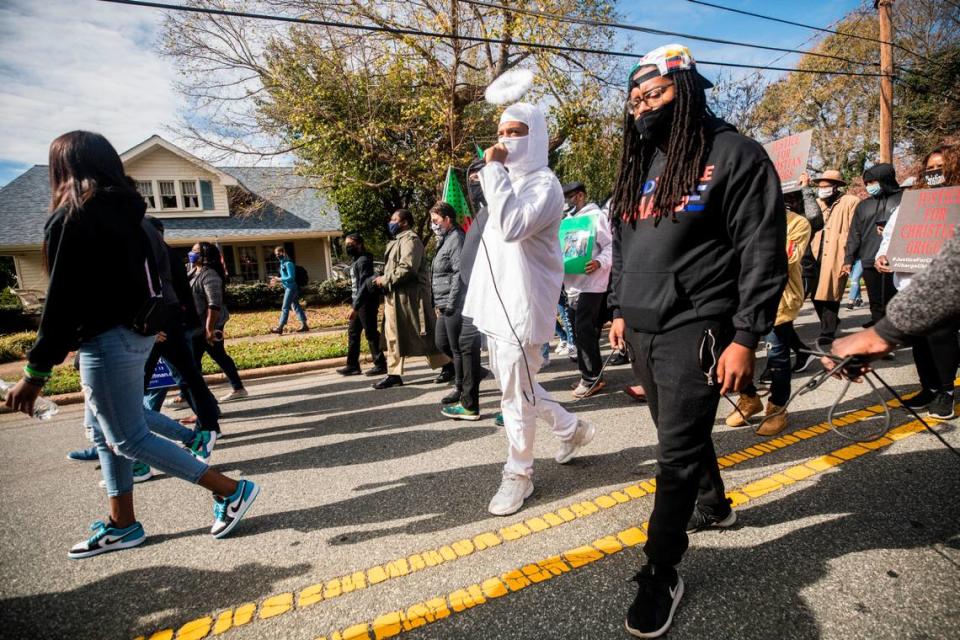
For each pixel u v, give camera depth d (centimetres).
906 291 117
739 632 166
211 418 367
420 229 1833
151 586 218
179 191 2023
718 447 318
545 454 327
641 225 187
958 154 307
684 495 171
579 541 227
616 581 198
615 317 223
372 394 529
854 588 182
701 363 170
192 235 1980
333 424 434
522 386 254
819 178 579
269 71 1328
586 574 203
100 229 202
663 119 180
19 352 1031
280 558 232
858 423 336
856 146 2470
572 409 421
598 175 1501
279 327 1148
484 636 174
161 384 409
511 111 240
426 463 330
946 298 109
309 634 182
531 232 229
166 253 349
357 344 636
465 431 387
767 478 271
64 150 204
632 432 357
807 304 938
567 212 505
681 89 172
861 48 2312
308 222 2231
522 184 240
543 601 189
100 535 245
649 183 187
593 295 428
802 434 326
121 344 218
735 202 163
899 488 247
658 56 178
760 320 160
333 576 215
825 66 2444
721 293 171
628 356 202
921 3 2216
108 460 243
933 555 196
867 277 441
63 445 434
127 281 214
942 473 257
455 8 1090
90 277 202
